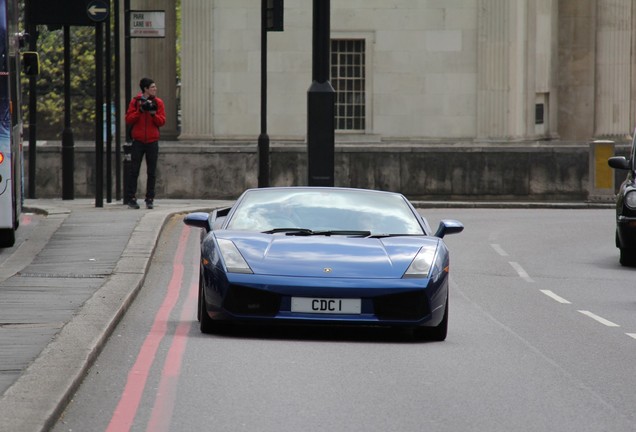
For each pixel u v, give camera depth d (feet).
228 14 255.09
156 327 78.89
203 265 76.43
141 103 158.61
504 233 159.02
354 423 52.54
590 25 287.69
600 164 206.69
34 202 180.14
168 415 53.31
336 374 63.77
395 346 74.28
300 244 77.05
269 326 81.51
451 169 210.79
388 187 210.18
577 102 288.10
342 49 256.93
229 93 255.50
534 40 266.57
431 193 210.59
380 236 80.43
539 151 211.82
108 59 175.42
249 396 57.57
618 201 129.90
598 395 59.67
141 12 173.88
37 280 95.55
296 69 255.29
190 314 85.56
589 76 288.10
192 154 206.08
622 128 285.84
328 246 77.00
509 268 124.36
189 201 189.98
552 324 86.43
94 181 205.16
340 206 83.30
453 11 254.27
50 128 455.22
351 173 210.38
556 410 55.98
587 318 90.02
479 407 56.34
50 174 204.54
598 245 147.43
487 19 253.44
